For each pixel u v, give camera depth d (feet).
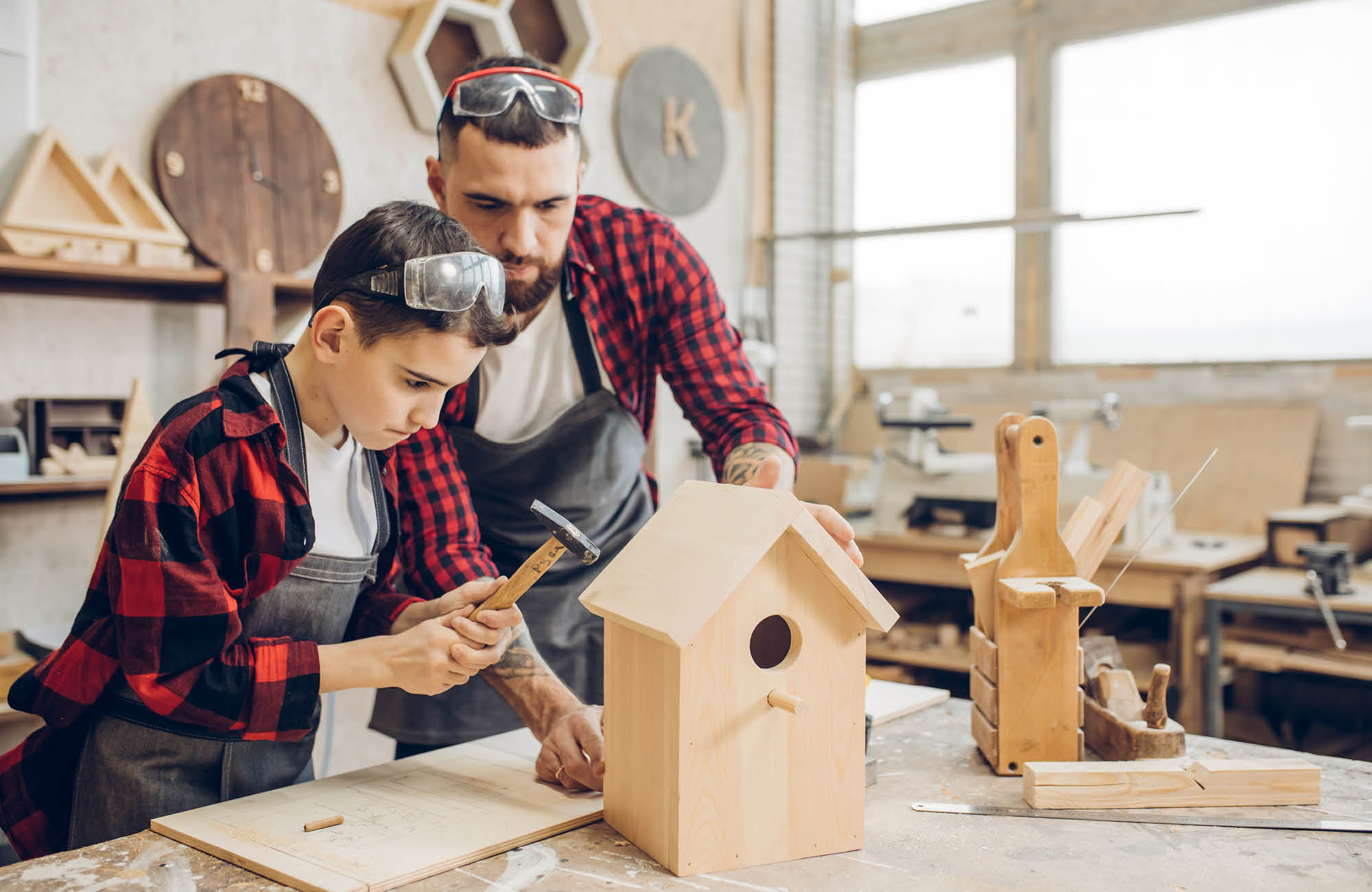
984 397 14.19
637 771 2.90
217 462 3.04
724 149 13.51
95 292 7.73
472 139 3.80
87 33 7.72
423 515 4.16
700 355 4.75
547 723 3.57
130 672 2.88
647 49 12.53
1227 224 12.28
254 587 3.26
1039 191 13.66
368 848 2.81
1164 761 3.39
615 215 4.77
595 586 3.04
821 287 15.38
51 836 3.50
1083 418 9.87
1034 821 3.12
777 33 14.51
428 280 2.83
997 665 3.55
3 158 7.27
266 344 3.35
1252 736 11.15
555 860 2.82
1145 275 12.94
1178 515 11.86
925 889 2.63
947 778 3.53
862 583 2.82
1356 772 3.56
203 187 8.22
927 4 14.71
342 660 3.14
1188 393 12.53
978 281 14.32
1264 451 11.56
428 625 3.14
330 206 9.02
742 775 2.76
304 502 3.22
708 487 3.12
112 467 7.34
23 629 7.47
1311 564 9.00
